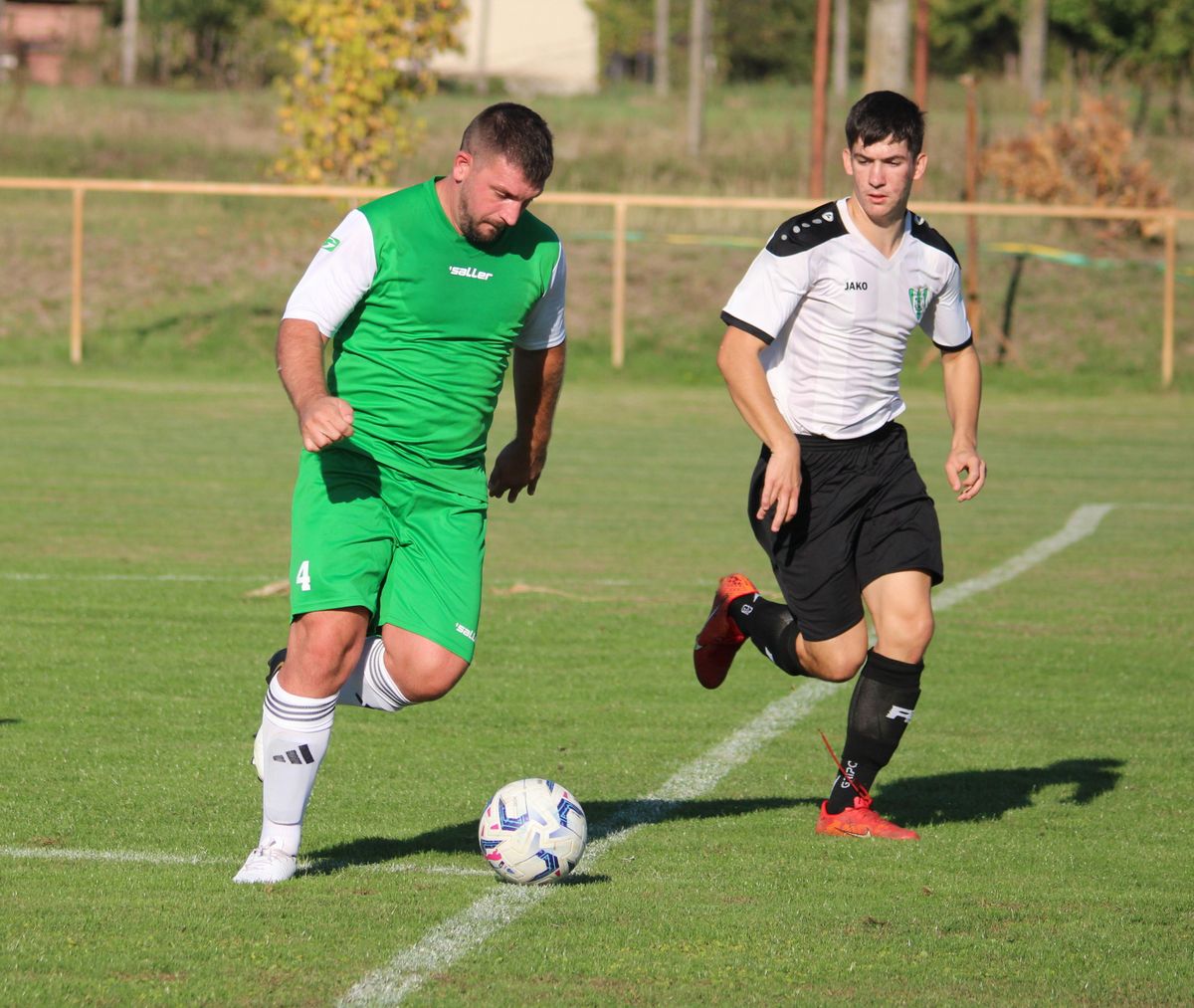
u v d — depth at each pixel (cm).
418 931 1510
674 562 4022
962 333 1964
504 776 2189
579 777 2200
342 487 1634
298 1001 1326
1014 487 5572
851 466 1897
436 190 1625
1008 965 1468
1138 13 17900
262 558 3891
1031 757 2362
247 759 2222
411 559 1661
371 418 1644
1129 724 2562
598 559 4047
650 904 1628
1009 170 10675
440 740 2381
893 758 2358
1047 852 1873
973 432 1966
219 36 18925
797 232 1852
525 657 2961
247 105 14712
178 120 13912
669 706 2627
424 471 1656
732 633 2127
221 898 1602
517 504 4956
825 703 2677
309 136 9300
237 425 6550
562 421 7094
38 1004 1306
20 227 9831
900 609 1886
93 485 5009
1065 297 9350
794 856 1838
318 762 1662
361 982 1372
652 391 8256
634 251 9806
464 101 16850
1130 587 3775
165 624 3133
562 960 1444
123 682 2667
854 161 1828
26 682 2645
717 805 2078
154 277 9288
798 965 1451
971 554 4238
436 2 9219
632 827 1958
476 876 1720
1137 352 8919
